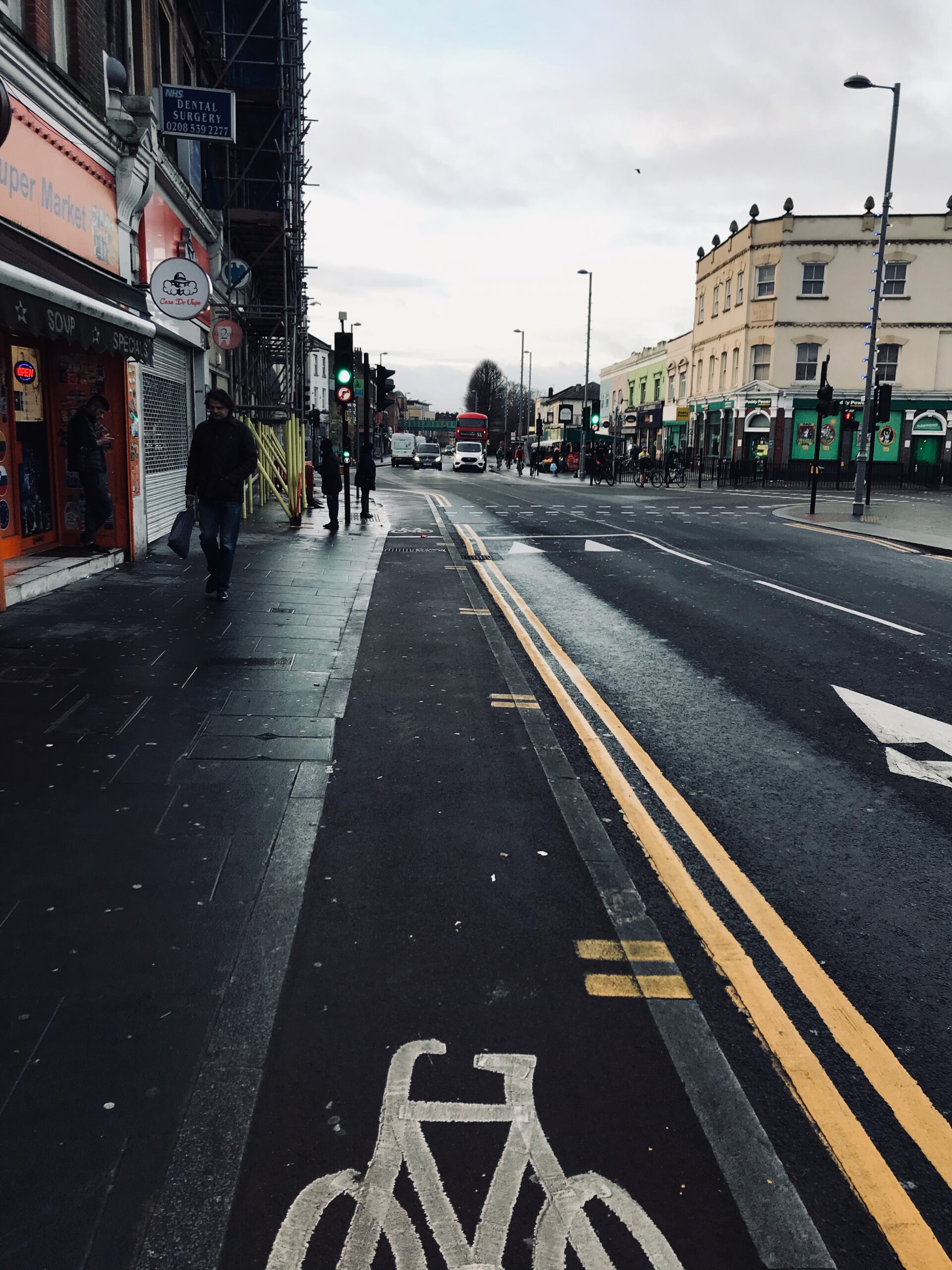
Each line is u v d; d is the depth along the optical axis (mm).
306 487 22781
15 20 9359
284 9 23547
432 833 4367
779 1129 2609
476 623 9109
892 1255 2211
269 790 4750
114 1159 2377
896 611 10812
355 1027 2943
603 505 27203
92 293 9508
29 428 10664
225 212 22156
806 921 3805
